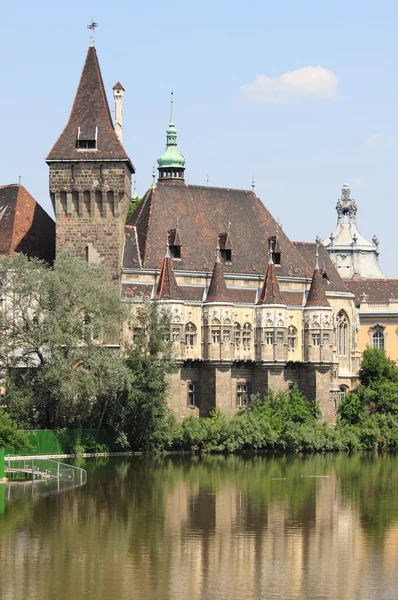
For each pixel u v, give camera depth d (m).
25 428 143.38
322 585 73.75
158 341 149.50
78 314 144.50
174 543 85.56
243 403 171.50
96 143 164.12
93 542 85.44
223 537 88.06
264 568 78.00
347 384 185.75
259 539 87.50
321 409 173.62
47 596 70.69
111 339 152.50
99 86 167.12
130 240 169.25
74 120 166.00
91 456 143.88
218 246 171.38
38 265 147.50
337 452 157.75
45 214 173.12
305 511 100.44
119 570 76.94
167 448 151.12
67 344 141.38
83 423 147.62
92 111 166.12
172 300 164.12
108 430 147.88
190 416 157.75
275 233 180.88
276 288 172.12
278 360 170.88
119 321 147.88
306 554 82.25
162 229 171.12
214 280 168.88
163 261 166.00
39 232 169.88
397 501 106.50
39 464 123.88
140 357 148.25
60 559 79.75
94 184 163.50
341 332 186.00
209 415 167.38
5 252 163.75
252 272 174.50
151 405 147.50
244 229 177.88
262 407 163.50
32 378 144.38
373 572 77.06
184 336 166.25
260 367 171.12
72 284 143.12
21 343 143.62
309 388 175.25
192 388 168.25
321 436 158.62
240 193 181.12
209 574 76.19
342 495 110.38
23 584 73.19
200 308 168.88
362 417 168.50
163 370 149.25
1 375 124.44
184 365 166.88
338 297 185.25
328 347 175.25
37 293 143.62
